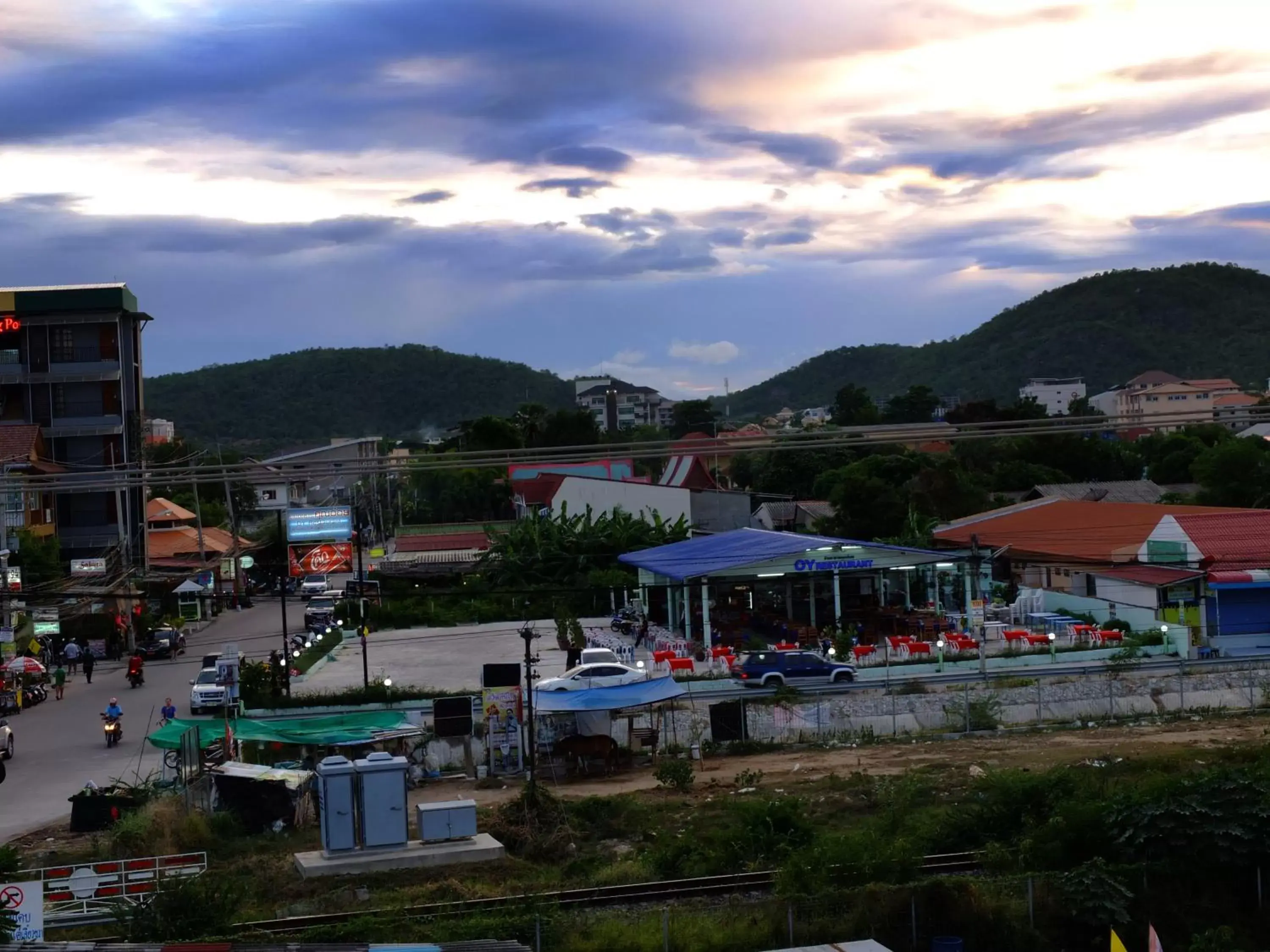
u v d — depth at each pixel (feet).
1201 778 88.74
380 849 96.63
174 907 74.28
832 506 309.01
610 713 134.82
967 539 252.83
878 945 64.69
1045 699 148.25
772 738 139.23
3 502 217.36
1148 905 78.89
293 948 56.03
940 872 87.97
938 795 109.70
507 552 272.31
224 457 433.07
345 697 150.41
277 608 298.56
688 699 151.84
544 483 378.53
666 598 227.61
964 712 143.54
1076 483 346.95
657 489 299.17
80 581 201.77
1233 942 75.66
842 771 122.83
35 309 272.51
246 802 108.88
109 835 102.27
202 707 156.46
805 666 158.30
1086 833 85.97
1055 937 77.25
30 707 175.42
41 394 274.57
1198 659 167.63
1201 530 191.52
